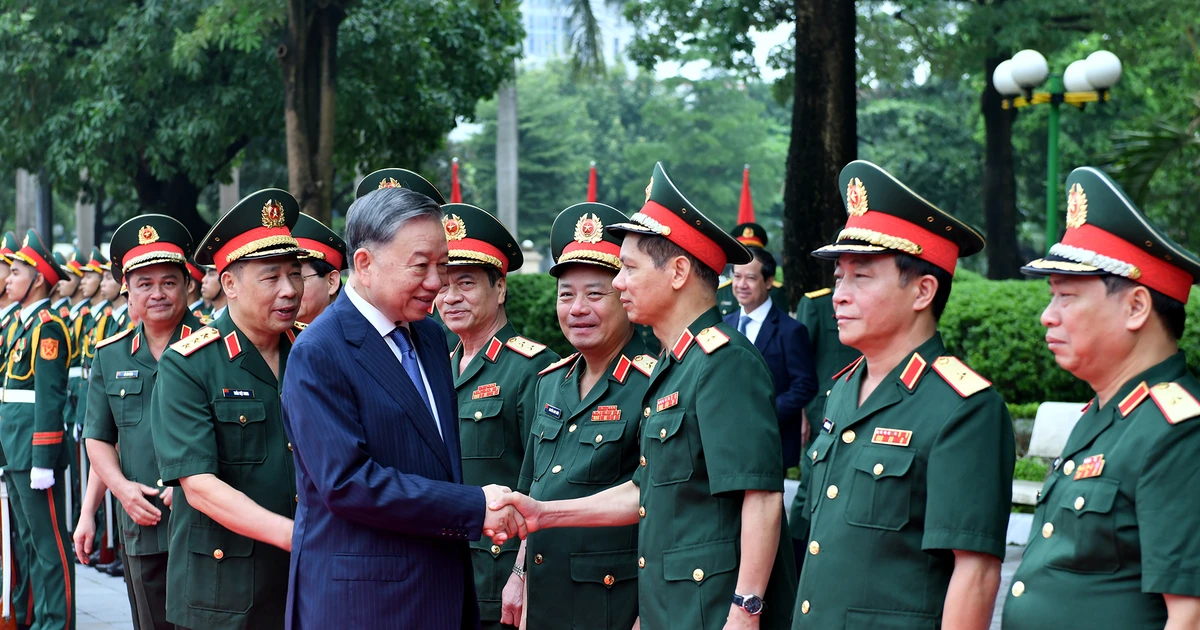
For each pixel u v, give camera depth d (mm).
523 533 3314
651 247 3395
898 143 32219
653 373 3512
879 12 18562
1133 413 2572
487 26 16922
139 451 5074
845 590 2836
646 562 3377
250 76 14531
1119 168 8828
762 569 3148
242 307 4168
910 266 2900
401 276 3096
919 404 2844
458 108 16688
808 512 3154
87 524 5520
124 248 5227
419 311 3158
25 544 6383
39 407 6070
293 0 10656
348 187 22078
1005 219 18734
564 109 46438
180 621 4129
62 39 14609
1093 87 10461
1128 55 16609
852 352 6977
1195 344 9250
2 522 6352
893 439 2840
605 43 14648
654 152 44656
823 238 9469
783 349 6609
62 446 6227
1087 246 2652
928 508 2736
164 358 4090
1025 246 33094
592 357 4004
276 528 3781
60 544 6258
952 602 2705
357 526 3086
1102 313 2619
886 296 2912
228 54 14680
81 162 14531
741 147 45406
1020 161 26984
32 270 6750
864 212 2969
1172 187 13156
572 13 13945
